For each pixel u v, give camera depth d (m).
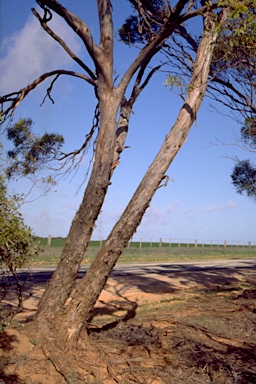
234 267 29.48
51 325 6.66
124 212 7.24
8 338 6.21
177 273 23.02
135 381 6.15
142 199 7.24
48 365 6.00
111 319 10.47
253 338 9.16
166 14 10.09
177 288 18.08
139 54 7.68
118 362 6.69
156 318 10.77
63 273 6.92
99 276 6.96
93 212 7.14
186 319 10.62
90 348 6.91
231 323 10.43
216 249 54.03
